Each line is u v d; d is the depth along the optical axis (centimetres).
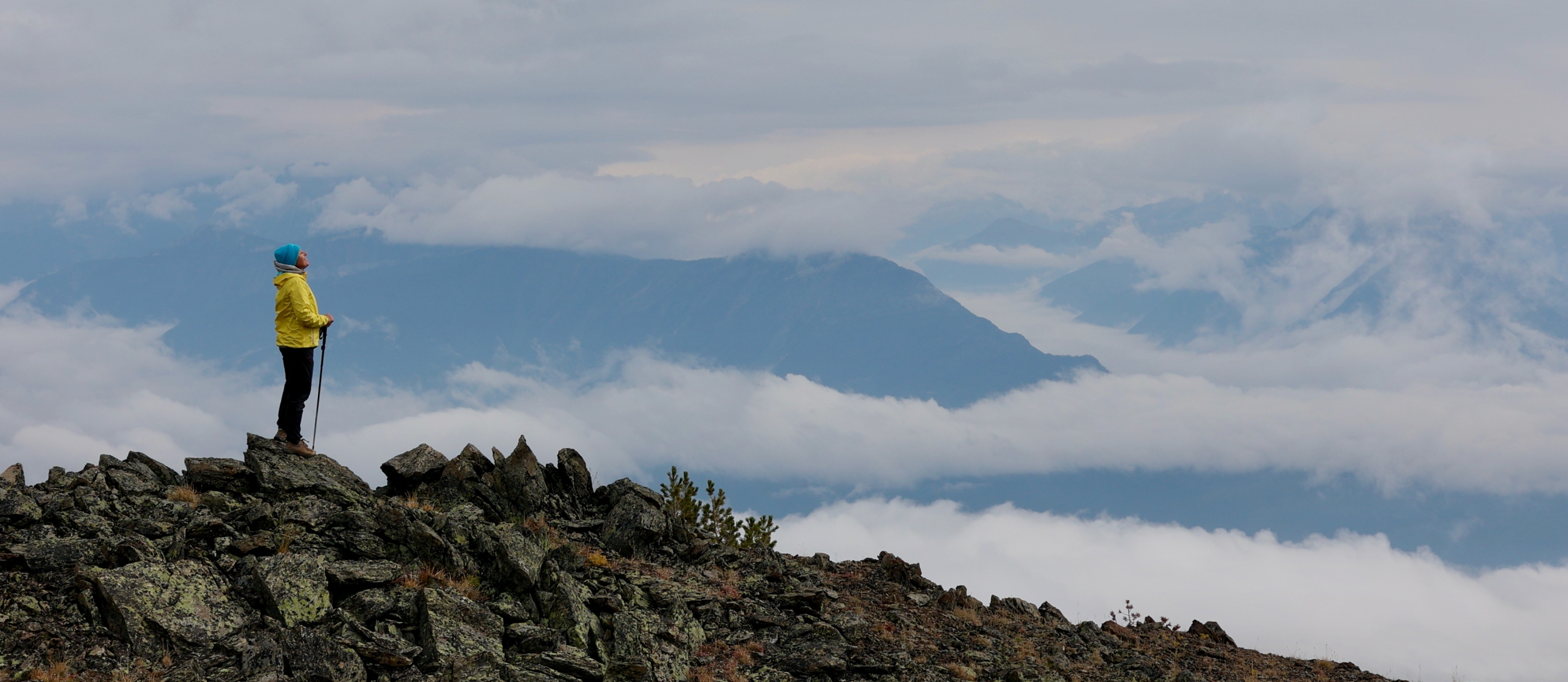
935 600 1811
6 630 891
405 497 1495
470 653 995
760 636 1347
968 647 1529
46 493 1203
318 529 1200
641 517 1583
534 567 1197
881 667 1305
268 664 904
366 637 978
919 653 1435
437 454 1564
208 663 907
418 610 1052
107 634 920
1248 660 1875
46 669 849
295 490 1320
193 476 1318
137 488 1264
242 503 1288
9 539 1062
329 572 1083
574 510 1673
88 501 1178
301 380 1437
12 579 974
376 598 1054
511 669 976
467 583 1159
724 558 1688
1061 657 1573
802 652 1309
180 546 1084
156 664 894
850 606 1608
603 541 1559
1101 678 1510
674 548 1631
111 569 985
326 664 912
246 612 994
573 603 1155
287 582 1027
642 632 1162
